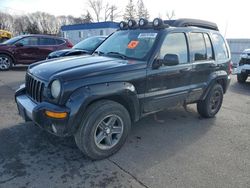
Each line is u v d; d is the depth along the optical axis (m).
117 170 3.21
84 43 9.11
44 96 3.26
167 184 2.96
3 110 5.23
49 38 11.98
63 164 3.29
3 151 3.56
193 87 4.62
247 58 9.65
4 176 2.99
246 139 4.34
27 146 3.73
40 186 2.84
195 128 4.76
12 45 11.18
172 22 4.66
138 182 2.98
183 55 4.38
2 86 7.53
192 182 3.01
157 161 3.46
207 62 4.85
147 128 4.65
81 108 3.06
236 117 5.55
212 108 5.37
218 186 2.96
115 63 3.61
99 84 3.24
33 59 11.64
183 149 3.86
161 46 3.96
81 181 2.96
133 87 3.58
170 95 4.20
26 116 3.54
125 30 4.75
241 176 3.17
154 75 3.85
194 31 4.65
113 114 3.41
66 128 3.07
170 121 5.08
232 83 10.04
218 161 3.53
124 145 3.89
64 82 3.05
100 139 3.39
